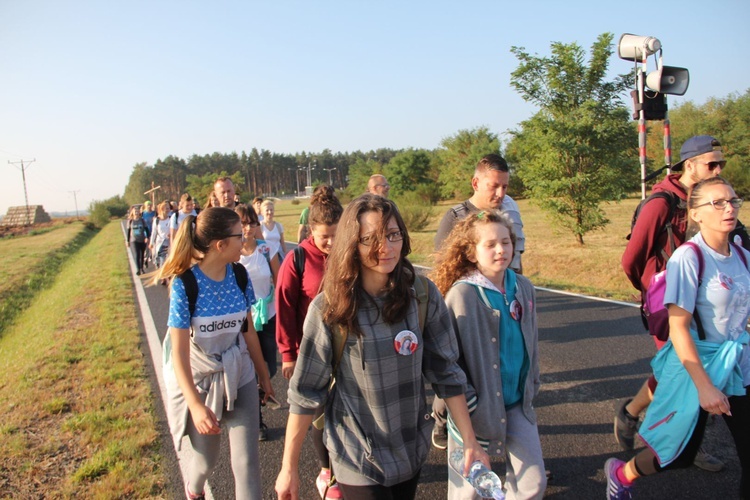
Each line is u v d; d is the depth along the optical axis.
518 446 2.66
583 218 15.47
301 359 2.15
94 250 25.66
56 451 3.84
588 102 14.62
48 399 4.83
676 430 2.71
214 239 2.79
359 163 70.75
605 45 14.84
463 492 2.57
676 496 3.21
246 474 2.78
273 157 133.00
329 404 2.24
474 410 2.60
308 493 3.42
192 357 2.85
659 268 3.54
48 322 8.84
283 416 4.65
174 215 8.69
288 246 19.95
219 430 2.70
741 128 39.03
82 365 5.91
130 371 5.62
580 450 3.81
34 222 63.91
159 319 8.34
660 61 5.74
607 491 3.10
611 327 6.91
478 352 2.62
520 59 15.55
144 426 4.25
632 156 15.77
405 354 2.11
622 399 4.66
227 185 5.92
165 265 2.82
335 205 3.31
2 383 5.54
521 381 2.73
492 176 3.73
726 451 3.71
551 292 9.47
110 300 10.20
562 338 6.54
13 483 3.41
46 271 18.77
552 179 15.71
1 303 12.90
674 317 2.72
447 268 2.81
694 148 3.42
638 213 3.66
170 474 3.58
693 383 2.68
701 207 2.72
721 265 2.72
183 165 119.88
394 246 2.02
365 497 2.14
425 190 49.97
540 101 15.58
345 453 2.16
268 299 4.40
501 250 2.64
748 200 29.38
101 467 3.59
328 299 2.07
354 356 2.10
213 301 2.83
